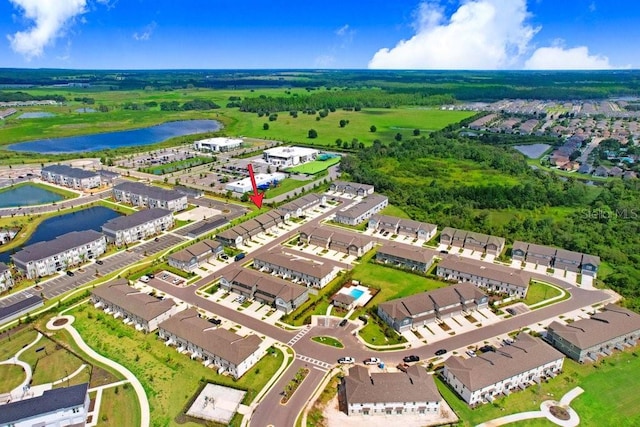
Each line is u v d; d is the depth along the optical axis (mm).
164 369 102000
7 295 133500
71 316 122750
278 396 93875
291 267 143500
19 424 82625
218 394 94188
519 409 90938
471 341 113062
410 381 92688
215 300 131125
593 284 141625
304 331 116625
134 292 128500
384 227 186000
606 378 100188
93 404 91125
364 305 128875
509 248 169000
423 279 144750
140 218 179250
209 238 175750
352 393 89875
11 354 107062
